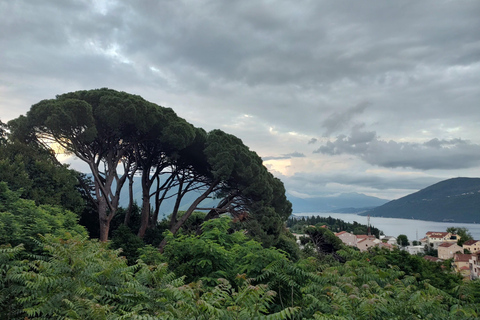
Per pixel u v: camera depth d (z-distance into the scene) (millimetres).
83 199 25859
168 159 27906
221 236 12336
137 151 27422
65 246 7242
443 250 94750
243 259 10336
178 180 30156
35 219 12719
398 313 6699
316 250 41031
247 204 28891
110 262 7133
